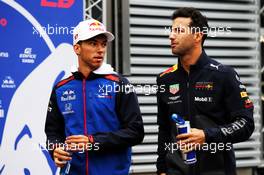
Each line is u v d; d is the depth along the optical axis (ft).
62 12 24.32
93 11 26.96
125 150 18.06
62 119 18.43
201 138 16.66
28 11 23.93
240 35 29.55
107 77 18.07
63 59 24.34
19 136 23.75
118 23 27.22
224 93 17.37
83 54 17.88
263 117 30.12
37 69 24.04
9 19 23.70
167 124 18.66
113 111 17.87
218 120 17.51
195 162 17.21
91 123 17.80
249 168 29.89
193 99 17.54
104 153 17.75
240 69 29.55
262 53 30.25
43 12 24.11
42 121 24.11
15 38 23.75
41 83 24.07
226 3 29.27
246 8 29.63
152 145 28.12
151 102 27.96
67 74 24.39
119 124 18.01
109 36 18.10
